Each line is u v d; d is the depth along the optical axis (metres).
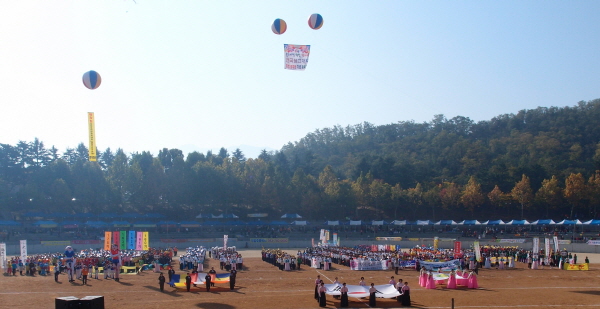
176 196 141.12
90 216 130.38
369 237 126.44
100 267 62.47
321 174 170.38
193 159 178.25
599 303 43.56
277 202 147.12
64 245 103.31
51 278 60.34
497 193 153.00
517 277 62.78
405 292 42.91
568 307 41.56
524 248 108.69
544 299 45.53
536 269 72.25
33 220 127.38
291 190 148.75
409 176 188.12
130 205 143.25
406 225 146.12
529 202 150.62
